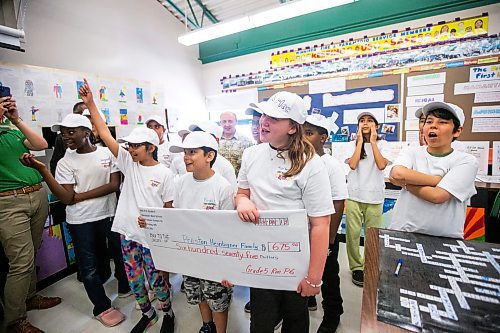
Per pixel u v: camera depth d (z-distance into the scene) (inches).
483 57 89.5
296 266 37.3
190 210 42.2
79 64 99.1
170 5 130.4
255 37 132.1
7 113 61.4
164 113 133.5
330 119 118.6
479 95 91.2
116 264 80.0
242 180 44.2
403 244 41.2
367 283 31.6
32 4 85.4
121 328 68.2
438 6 93.0
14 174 63.4
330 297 61.4
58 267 93.6
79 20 98.6
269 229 37.3
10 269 63.8
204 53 150.7
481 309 26.0
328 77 117.2
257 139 80.7
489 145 91.1
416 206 50.1
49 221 90.8
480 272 32.4
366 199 85.7
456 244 40.9
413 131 102.6
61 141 83.1
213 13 134.2
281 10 91.0
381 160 84.1
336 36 113.7
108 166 71.6
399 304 27.5
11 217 62.5
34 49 86.4
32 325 68.7
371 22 105.1
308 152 37.8
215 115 154.6
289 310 41.4
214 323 60.4
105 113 106.9
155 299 79.4
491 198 87.3
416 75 100.1
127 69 116.6
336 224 55.5
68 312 75.2
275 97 36.6
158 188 60.5
